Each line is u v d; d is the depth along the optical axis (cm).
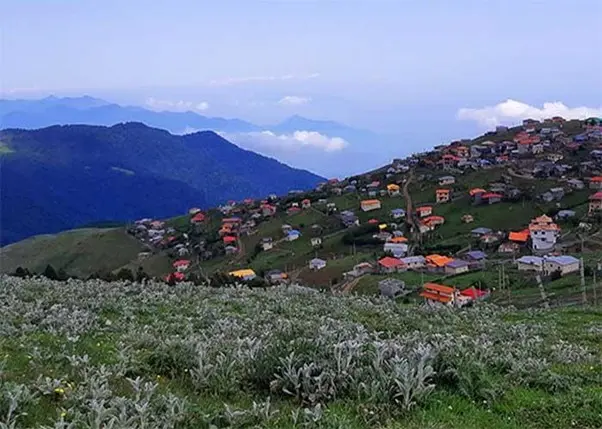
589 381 1112
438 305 2698
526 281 9750
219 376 979
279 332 1255
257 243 16988
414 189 19425
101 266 18662
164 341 1207
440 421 848
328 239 16125
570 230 13362
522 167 19438
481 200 16825
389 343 1091
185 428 772
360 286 11106
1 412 765
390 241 14438
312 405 888
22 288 2195
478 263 11825
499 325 2003
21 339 1230
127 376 1028
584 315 2650
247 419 802
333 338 1161
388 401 884
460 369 1007
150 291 2420
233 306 2173
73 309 1736
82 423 744
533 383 1075
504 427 850
